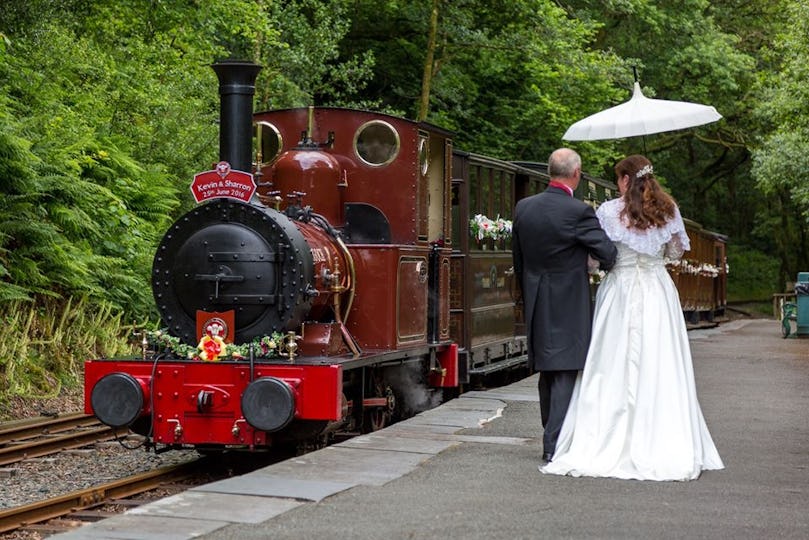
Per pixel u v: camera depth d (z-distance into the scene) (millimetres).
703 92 36500
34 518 7285
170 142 19062
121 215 16234
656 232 7367
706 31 36281
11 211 13953
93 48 18922
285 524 5887
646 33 35438
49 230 13953
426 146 11164
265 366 8688
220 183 9125
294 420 8773
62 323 14117
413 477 7254
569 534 5691
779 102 26359
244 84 9578
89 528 5730
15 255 13797
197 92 20469
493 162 14898
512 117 29391
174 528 5742
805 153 27109
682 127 9336
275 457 9922
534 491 6801
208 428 8781
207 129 19562
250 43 22172
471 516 6094
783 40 25734
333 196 10438
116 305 15758
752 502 6512
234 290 9008
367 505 6379
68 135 16125
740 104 39406
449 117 29750
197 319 9031
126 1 17984
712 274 37844
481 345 14297
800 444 8953
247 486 6879
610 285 7535
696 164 50406
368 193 10727
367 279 10289
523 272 7844
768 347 22188
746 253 54406
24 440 10711
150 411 8875
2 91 16078
